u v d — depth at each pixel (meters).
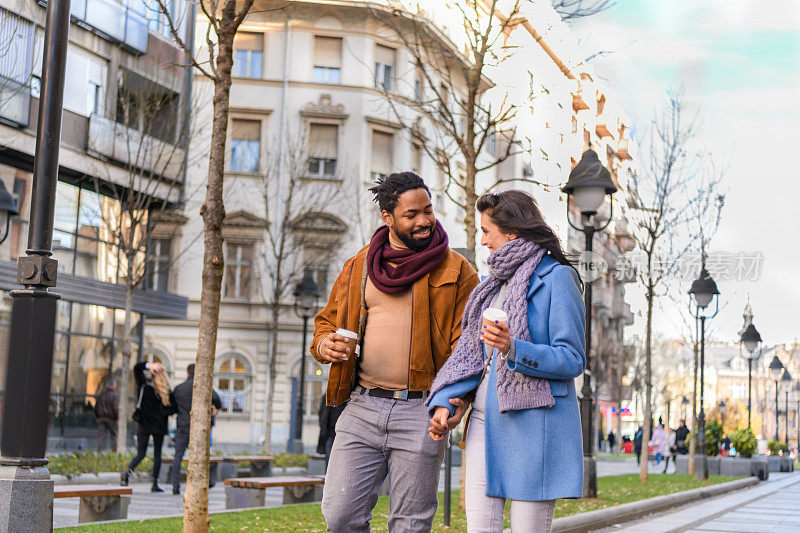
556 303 3.67
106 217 25.94
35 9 21.47
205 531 6.88
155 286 34.22
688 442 32.31
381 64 38.31
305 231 35.78
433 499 4.25
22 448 5.96
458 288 4.27
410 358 4.15
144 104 23.42
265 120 37.41
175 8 26.27
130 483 14.74
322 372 36.84
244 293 37.06
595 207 13.42
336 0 37.38
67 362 24.70
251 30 37.75
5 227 21.34
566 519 9.48
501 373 3.62
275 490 15.58
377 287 4.18
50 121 6.22
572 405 3.68
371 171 37.72
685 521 11.52
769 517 12.68
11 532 5.84
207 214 6.95
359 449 4.23
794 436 101.25
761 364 112.94
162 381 13.41
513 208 3.81
